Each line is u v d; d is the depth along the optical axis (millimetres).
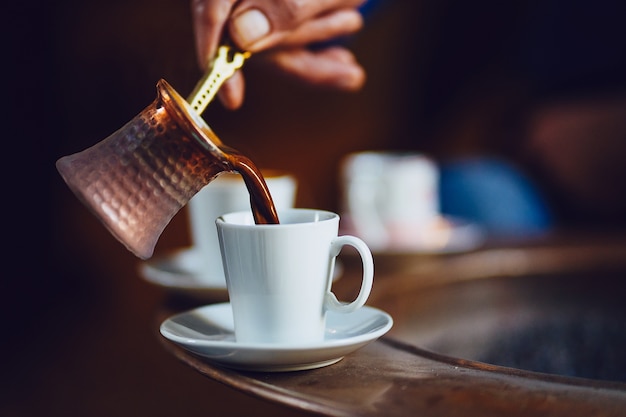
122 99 1528
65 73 1542
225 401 945
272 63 878
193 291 710
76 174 495
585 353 658
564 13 1916
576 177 1648
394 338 588
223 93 745
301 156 1757
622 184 1618
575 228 1003
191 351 530
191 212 771
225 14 648
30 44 1530
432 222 982
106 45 1513
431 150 1954
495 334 685
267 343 527
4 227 1526
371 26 1804
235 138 1670
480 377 509
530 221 1462
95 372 1008
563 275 827
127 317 1287
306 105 1739
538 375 511
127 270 1521
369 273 524
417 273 806
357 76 921
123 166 500
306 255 519
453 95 1999
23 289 1423
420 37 1883
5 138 1532
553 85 1975
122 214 501
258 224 538
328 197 1790
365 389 490
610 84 1940
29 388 943
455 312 724
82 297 1403
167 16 1457
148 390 955
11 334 1174
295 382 502
